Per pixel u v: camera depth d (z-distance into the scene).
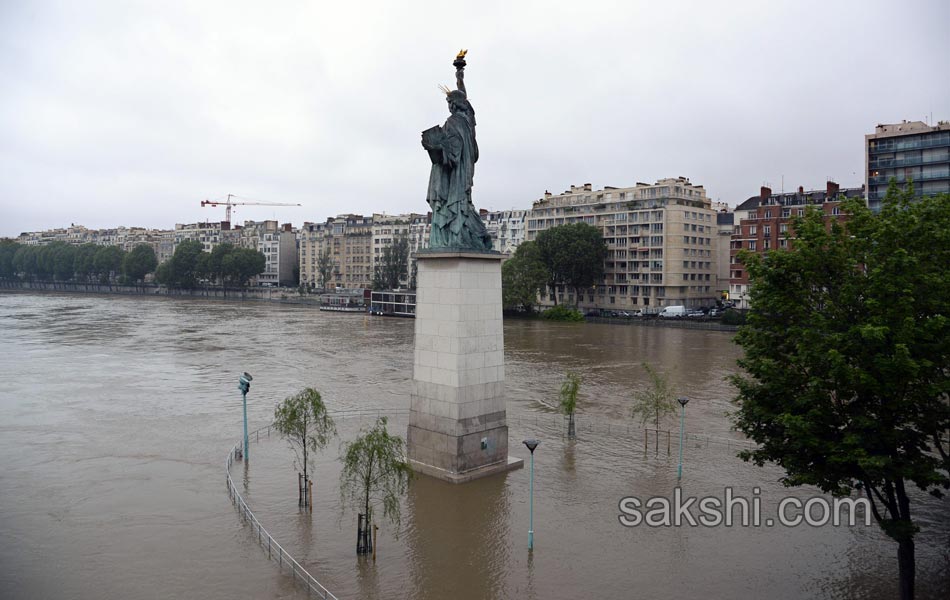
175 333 145.62
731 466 51.62
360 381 89.00
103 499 44.34
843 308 31.91
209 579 33.62
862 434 29.33
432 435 47.69
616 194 197.62
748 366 34.28
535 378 91.12
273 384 86.25
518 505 43.28
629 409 72.31
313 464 50.75
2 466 51.25
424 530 39.56
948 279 29.31
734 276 169.00
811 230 32.91
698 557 36.34
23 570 34.50
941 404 30.28
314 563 35.41
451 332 46.25
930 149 128.75
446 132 46.16
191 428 62.75
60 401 74.62
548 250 181.50
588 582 33.72
